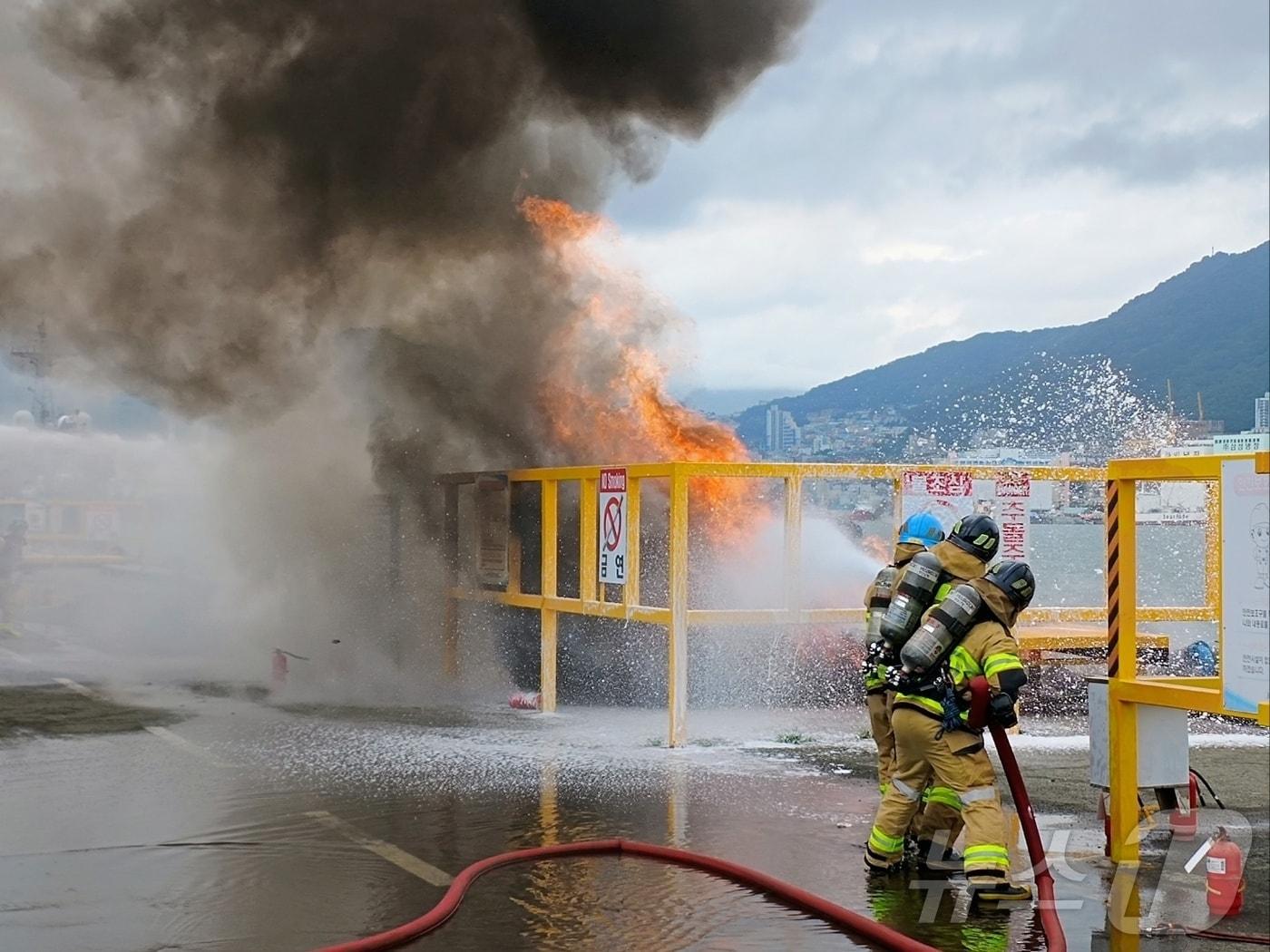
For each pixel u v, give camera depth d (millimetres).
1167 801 6746
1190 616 10180
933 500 9516
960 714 5656
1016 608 5836
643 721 10320
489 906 5398
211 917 5223
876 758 8711
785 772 8211
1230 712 5633
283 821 6852
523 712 10812
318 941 4926
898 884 5816
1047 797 7629
